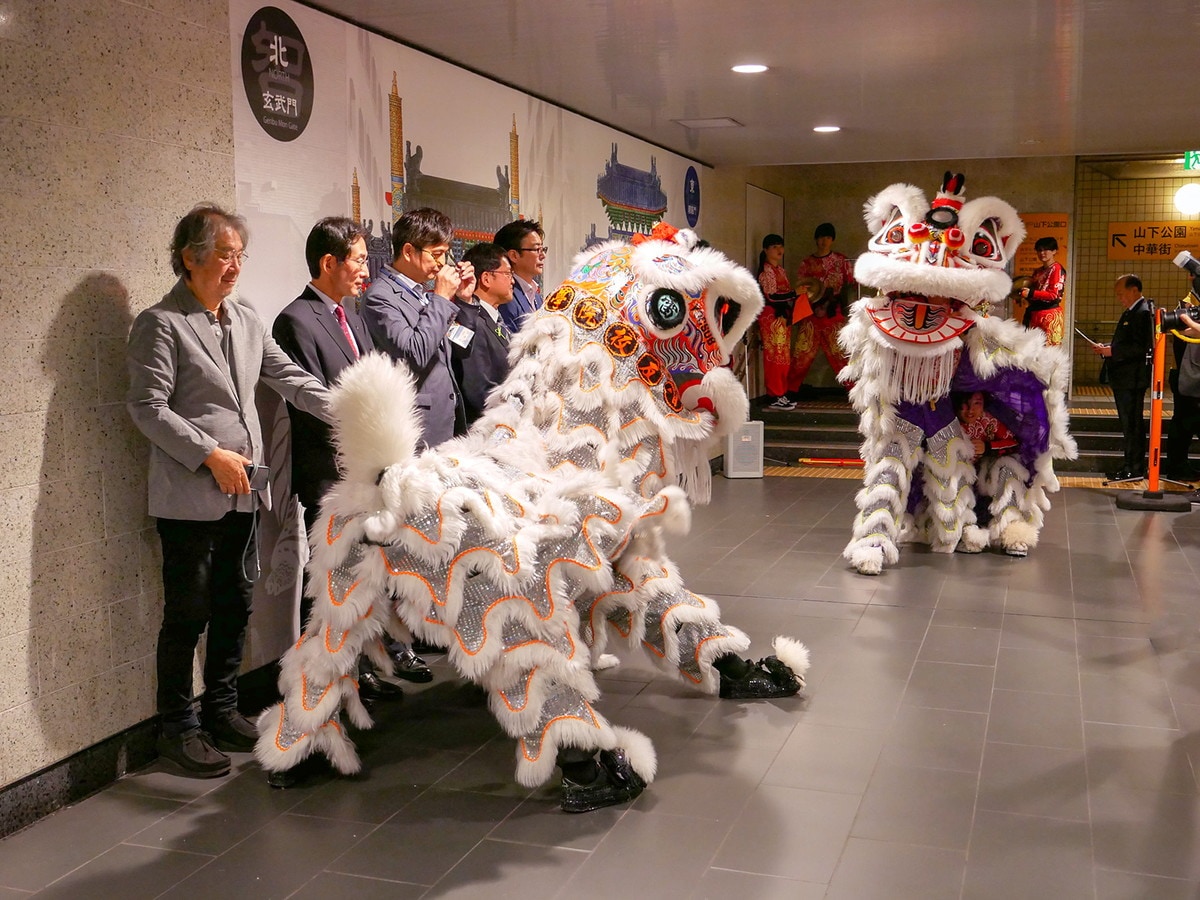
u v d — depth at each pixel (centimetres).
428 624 307
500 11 461
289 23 430
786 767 350
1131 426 879
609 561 336
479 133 595
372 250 493
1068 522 741
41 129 319
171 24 367
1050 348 614
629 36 511
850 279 1233
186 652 355
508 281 471
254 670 418
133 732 358
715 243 1048
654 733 379
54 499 328
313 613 331
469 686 435
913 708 399
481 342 462
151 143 360
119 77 346
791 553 652
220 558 360
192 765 353
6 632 315
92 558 342
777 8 465
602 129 775
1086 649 462
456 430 448
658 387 344
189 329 340
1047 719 386
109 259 345
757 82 631
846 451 1019
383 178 502
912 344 584
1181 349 878
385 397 304
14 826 317
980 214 580
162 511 344
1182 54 561
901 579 586
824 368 1320
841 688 421
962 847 296
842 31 507
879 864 288
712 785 338
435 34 501
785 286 1138
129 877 289
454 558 304
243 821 321
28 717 322
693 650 387
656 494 338
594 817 318
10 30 309
